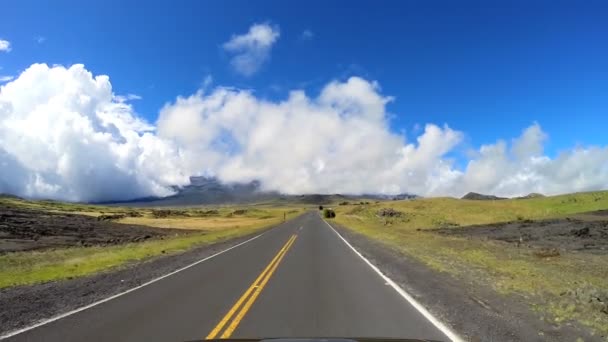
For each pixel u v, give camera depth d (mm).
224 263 21094
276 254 25266
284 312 10297
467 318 9344
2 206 93750
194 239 42281
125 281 15758
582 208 88188
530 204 103500
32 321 9695
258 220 110688
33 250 37000
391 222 90812
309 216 129625
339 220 94125
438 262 19406
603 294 11172
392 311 10258
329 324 9109
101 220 87938
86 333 8594
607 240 36594
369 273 17047
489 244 32594
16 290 14117
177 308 10867
